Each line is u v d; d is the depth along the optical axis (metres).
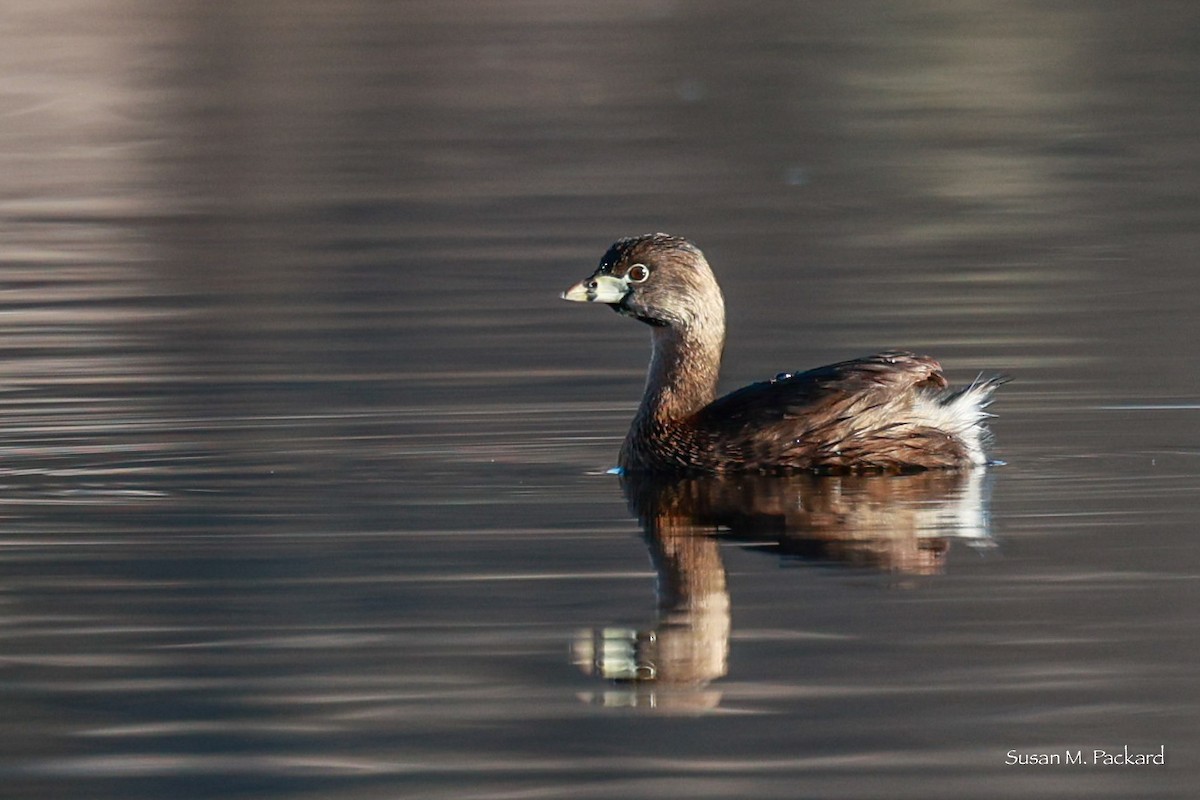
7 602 10.44
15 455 14.28
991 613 9.98
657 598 10.38
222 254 24.64
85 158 32.94
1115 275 22.12
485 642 9.66
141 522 12.23
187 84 40.44
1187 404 15.66
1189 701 8.66
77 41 45.22
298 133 35.25
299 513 12.48
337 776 7.97
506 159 32.38
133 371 17.59
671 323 14.15
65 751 8.27
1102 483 13.04
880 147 32.72
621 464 14.05
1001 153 31.80
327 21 49.81
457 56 43.97
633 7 51.53
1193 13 47.16
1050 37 44.50
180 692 8.98
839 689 8.89
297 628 9.91
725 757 8.12
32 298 21.80
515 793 7.77
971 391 13.91
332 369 17.64
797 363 17.80
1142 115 35.12
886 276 22.34
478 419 15.58
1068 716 8.52
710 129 34.94
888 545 11.45
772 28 47.00
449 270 23.11
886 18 47.78
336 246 25.05
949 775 7.92
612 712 8.64
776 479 13.55
